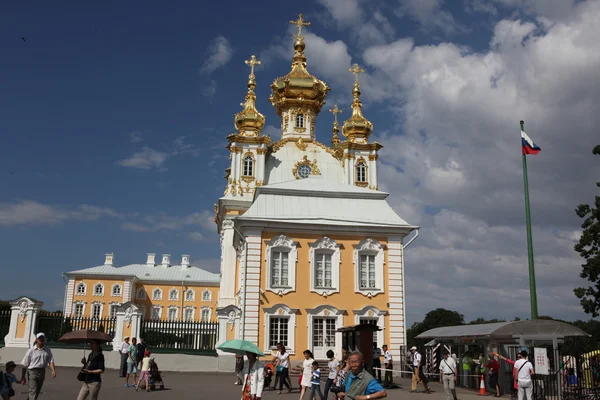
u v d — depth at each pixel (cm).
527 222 3203
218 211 6231
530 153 3400
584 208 4731
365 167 6538
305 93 6825
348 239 3872
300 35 7156
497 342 2669
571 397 2297
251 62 6644
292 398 2428
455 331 3022
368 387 1001
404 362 3650
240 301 4034
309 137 6756
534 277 3075
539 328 2556
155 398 2295
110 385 2788
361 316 3762
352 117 6831
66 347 3694
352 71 7100
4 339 3666
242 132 6222
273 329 3672
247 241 3747
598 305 4512
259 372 1564
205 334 3912
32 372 1688
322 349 3684
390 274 3869
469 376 2897
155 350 3762
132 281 10944
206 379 3244
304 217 3900
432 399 2441
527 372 2023
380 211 4094
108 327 3819
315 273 3794
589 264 4500
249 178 6016
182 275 11681
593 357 2405
